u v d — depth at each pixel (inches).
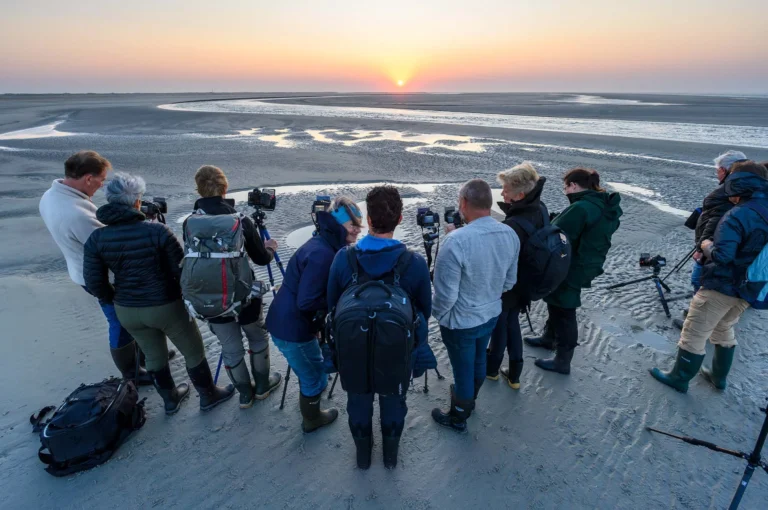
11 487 108.0
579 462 118.0
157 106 2559.1
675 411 137.5
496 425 131.8
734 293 125.3
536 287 121.0
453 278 105.4
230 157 719.1
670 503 105.7
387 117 1722.4
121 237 108.5
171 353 167.6
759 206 119.1
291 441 125.0
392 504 105.0
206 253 106.6
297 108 2490.2
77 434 110.3
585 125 1327.5
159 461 117.0
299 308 103.3
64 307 201.8
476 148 848.3
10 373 151.9
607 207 135.6
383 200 92.7
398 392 95.0
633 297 222.2
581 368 161.2
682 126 1267.2
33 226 338.0
